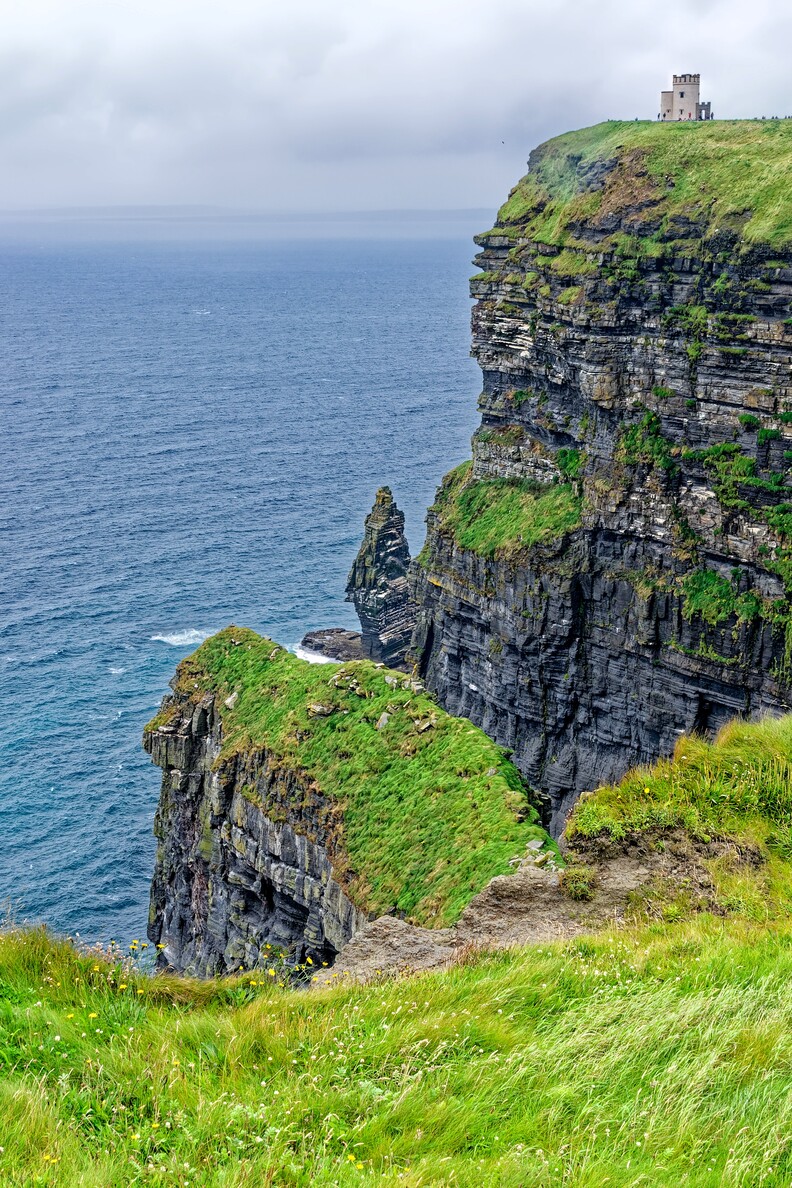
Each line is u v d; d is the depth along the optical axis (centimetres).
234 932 7338
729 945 2523
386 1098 1839
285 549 19612
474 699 11250
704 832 3325
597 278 9775
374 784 6238
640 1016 2114
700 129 10288
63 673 14488
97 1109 1834
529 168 12412
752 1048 2008
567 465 10588
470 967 2508
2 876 10344
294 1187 1645
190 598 17112
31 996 2234
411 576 12431
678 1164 1703
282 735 6988
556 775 10119
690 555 9031
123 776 12094
